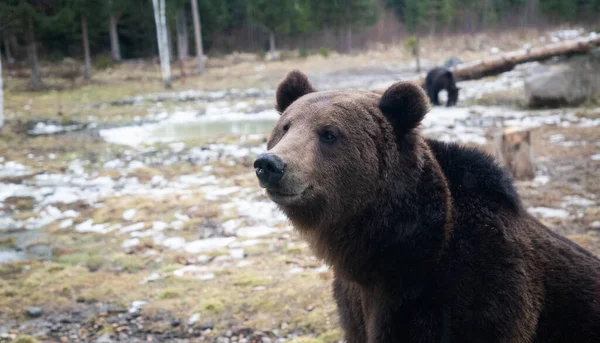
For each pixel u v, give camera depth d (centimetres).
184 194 883
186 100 2116
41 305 541
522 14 5091
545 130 1198
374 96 286
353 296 291
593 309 251
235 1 4797
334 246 270
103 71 3234
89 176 1034
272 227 728
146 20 3772
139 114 1800
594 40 1484
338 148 260
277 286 547
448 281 252
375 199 260
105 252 673
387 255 260
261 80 2677
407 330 256
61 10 2058
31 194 927
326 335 455
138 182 982
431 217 259
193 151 1193
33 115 1797
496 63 1588
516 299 245
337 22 4328
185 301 532
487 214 262
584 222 650
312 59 3566
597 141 1063
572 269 260
